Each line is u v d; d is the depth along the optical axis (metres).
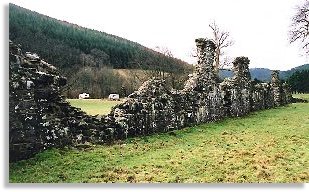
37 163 12.11
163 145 15.90
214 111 23.17
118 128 16.22
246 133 19.05
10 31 54.41
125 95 59.62
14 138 11.91
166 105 18.92
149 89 18.47
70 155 13.21
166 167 12.65
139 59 59.69
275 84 36.16
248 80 28.77
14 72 12.23
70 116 14.90
